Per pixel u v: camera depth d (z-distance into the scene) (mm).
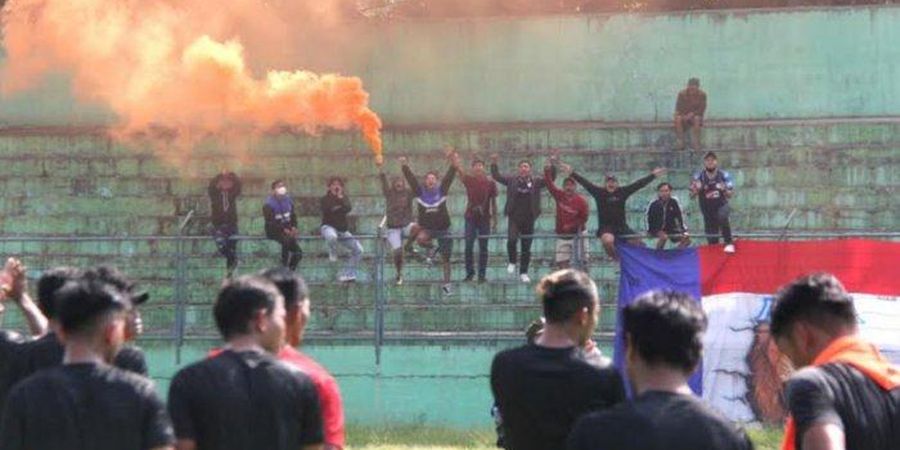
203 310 52781
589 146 60719
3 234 59844
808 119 61875
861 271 39656
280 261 54969
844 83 62344
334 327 51250
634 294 40938
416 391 46094
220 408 14188
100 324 13977
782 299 13852
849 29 62375
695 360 12266
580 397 15430
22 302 19109
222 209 50969
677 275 40594
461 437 41719
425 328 50156
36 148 61875
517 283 51281
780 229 57719
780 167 58594
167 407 14312
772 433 38375
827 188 58125
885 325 39219
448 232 50906
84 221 60094
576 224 48688
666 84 63062
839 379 13070
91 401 13633
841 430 12734
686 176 58531
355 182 59906
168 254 56500
